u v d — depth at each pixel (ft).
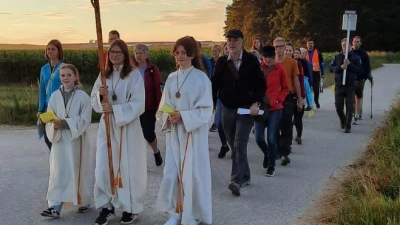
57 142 18.65
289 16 217.15
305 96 32.22
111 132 17.89
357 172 23.17
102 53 17.58
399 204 17.31
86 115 18.74
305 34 211.61
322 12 210.18
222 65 21.52
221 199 21.17
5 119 40.98
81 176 18.85
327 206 19.89
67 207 20.04
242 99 21.11
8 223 18.37
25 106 42.75
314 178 24.38
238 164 21.43
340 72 36.58
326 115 45.03
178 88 17.74
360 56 39.09
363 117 43.60
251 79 21.11
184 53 17.67
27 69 78.18
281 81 24.48
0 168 26.48
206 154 17.70
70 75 18.88
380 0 220.64
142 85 18.15
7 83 76.43
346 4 215.31
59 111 18.79
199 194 17.49
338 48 211.82
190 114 17.21
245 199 21.16
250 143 32.99
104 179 17.85
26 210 19.76
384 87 70.38
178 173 17.49
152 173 25.44
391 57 165.17
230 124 21.63
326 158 28.58
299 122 32.22
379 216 16.75
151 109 25.84
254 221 18.56
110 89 18.02
